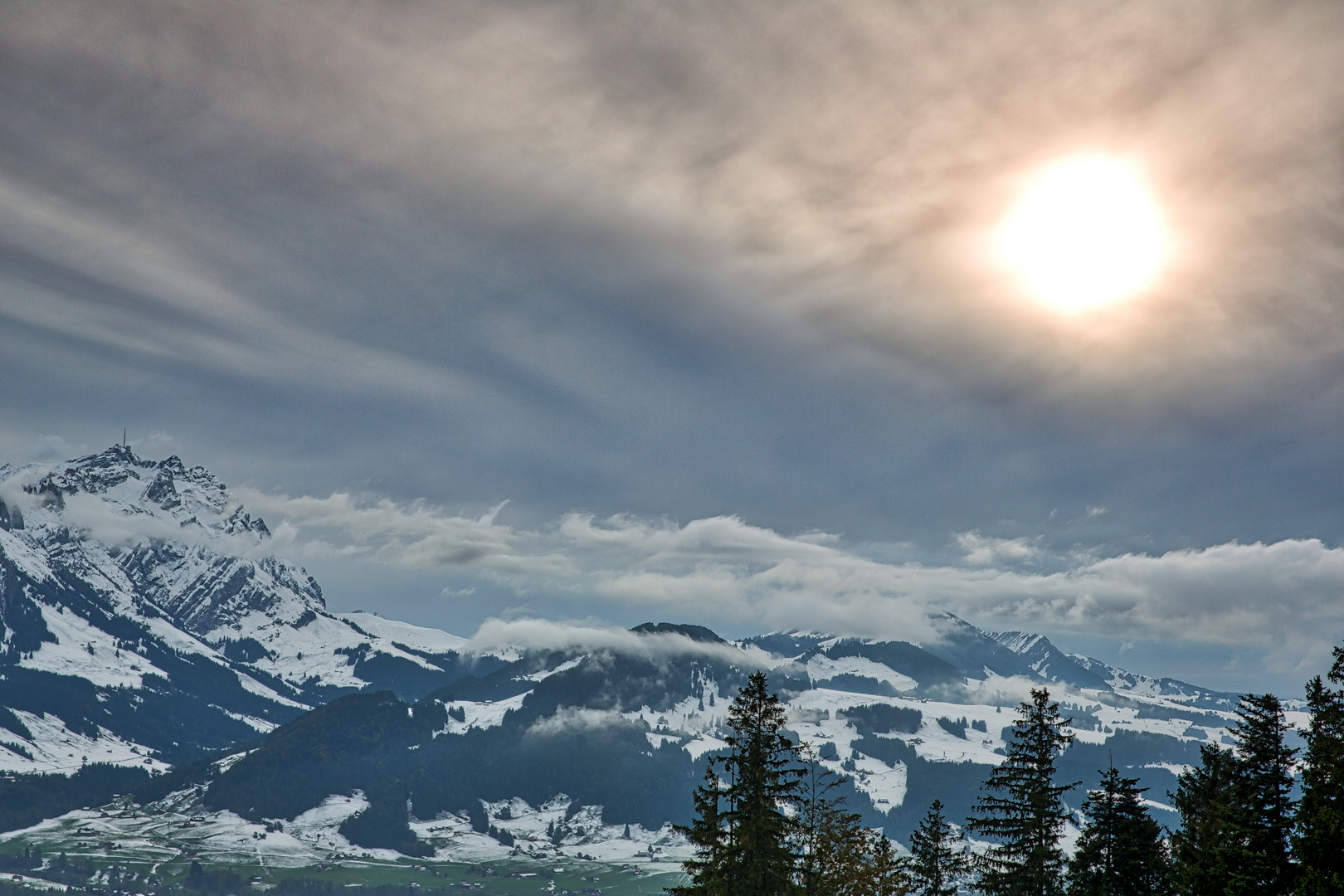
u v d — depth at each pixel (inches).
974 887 3272.6
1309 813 2438.5
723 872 3115.2
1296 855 2554.1
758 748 3132.4
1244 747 2827.3
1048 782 3149.6
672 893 3245.6
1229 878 2699.3
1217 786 3390.7
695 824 3203.7
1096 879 3107.8
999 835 3152.1
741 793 3137.3
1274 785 2731.3
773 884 3088.1
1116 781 3191.4
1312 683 2488.9
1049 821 3110.2
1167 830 3371.1
